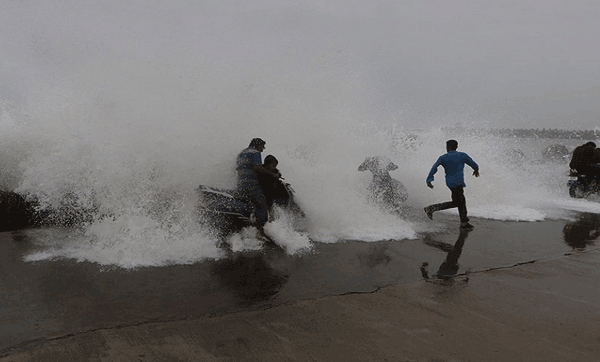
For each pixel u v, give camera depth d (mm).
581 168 12305
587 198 12383
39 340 3143
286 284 4613
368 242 6609
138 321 3539
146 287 4320
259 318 3723
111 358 2938
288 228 6852
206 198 6328
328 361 3047
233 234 6316
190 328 3461
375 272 5172
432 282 4895
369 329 3588
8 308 3678
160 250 5371
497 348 3336
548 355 3252
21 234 6020
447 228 7879
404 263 5602
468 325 3744
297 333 3467
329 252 5961
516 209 10055
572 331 3703
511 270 5484
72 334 3258
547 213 9977
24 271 4594
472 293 4570
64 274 4566
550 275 5336
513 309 4164
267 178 6684
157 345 3156
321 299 4223
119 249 5340
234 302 4051
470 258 5969
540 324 3828
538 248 6707
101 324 3451
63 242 5676
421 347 3303
